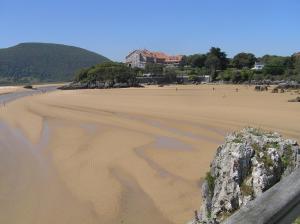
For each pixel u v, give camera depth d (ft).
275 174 33.58
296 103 255.70
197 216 38.86
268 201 12.60
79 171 102.73
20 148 134.92
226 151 35.81
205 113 210.38
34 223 73.51
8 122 201.98
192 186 87.66
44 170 105.09
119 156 116.57
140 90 481.87
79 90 550.77
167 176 95.40
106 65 650.43
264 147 34.94
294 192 12.80
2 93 579.07
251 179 33.45
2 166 110.42
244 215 12.25
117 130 165.07
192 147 126.11
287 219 12.51
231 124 168.96
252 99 302.04
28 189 89.97
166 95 379.76
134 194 84.58
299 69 530.27
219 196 34.45
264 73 618.03
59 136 154.40
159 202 80.02
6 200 83.61
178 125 172.76
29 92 593.42
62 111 249.14
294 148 35.04
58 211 78.13
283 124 163.22
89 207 79.05
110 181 93.25
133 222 72.84
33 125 188.03
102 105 282.56
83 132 162.09
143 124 180.45
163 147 127.44
